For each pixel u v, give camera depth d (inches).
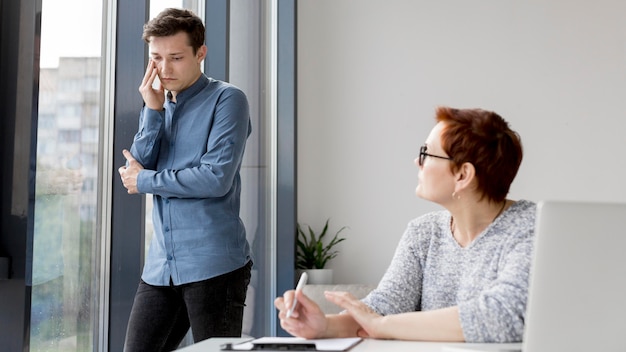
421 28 219.3
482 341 62.2
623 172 213.9
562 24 217.3
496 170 68.4
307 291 190.2
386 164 217.3
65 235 103.5
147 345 102.0
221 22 152.5
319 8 220.8
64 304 103.8
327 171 218.4
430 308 72.2
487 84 217.8
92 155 109.3
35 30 81.4
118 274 113.6
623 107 215.0
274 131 196.4
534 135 216.7
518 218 69.3
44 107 98.8
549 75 216.8
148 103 103.4
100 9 110.6
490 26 218.4
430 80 218.5
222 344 61.9
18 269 80.1
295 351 56.5
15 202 80.8
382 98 218.7
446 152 68.8
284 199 196.5
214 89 105.8
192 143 104.1
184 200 102.7
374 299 73.7
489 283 68.2
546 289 53.0
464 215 70.5
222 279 102.6
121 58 114.3
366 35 219.8
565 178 215.3
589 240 52.6
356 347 59.0
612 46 215.9
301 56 220.2
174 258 101.9
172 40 102.3
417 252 74.9
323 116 219.0
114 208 113.1
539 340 53.2
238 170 108.1
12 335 79.8
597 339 53.1
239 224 106.9
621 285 52.7
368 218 216.8
